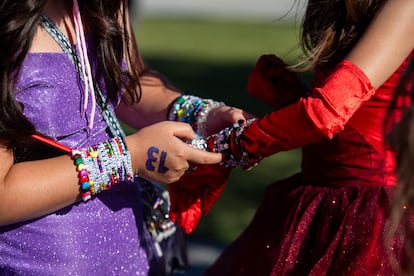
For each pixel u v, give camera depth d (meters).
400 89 2.51
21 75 2.82
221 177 3.22
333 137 3.08
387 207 2.95
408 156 2.33
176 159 2.93
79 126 2.98
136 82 3.24
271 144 2.91
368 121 3.01
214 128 3.36
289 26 21.28
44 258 2.96
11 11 2.74
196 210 3.26
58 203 2.88
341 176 3.07
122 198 3.17
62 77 2.93
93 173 2.89
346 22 3.03
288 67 3.20
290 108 2.88
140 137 2.96
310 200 3.09
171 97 3.52
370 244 2.91
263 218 3.24
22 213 2.84
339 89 2.84
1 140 2.78
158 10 24.38
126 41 3.23
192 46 17.50
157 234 3.40
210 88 12.81
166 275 3.49
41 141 2.88
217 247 6.46
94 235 3.05
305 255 3.03
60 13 3.01
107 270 3.10
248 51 16.98
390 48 2.86
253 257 3.18
